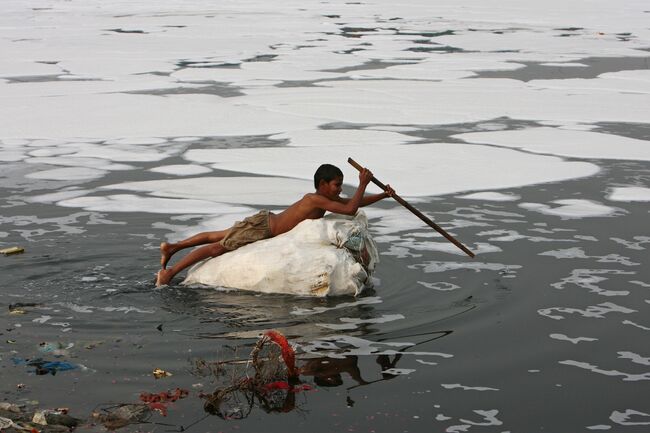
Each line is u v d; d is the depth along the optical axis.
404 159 21.61
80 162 21.30
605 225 15.28
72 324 10.22
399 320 10.53
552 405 8.33
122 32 61.22
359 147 23.17
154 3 93.88
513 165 20.95
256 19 73.00
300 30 63.16
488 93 33.44
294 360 8.84
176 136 24.92
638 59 46.16
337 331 10.16
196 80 37.12
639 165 21.12
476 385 8.75
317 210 12.02
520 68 42.12
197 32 61.06
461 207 16.69
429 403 8.34
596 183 19.00
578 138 24.64
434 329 10.24
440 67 41.97
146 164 21.12
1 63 43.00
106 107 29.59
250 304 11.03
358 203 11.96
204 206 16.70
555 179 19.41
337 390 8.62
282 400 8.38
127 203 16.91
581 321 10.53
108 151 22.72
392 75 38.78
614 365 9.27
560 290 11.66
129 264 12.66
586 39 56.97
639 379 8.95
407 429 7.81
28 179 19.30
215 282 11.72
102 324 10.24
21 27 64.88
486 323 10.45
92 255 13.05
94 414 7.96
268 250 11.59
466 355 9.48
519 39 56.91
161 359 9.26
